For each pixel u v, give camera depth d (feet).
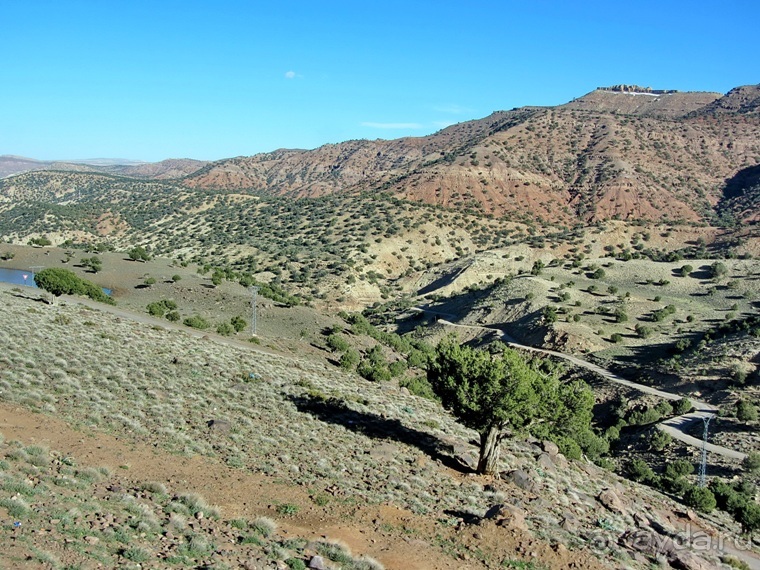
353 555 52.16
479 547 60.75
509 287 385.50
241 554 46.06
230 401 101.40
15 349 100.01
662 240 526.57
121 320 169.99
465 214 600.80
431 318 382.63
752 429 192.54
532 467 105.60
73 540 39.27
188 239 561.84
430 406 151.12
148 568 38.78
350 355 189.88
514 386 90.22
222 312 264.93
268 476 70.49
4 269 357.82
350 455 86.63
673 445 192.44
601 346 293.64
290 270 453.58
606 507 93.25
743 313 307.17
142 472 62.34
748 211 612.29
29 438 63.00
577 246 510.17
